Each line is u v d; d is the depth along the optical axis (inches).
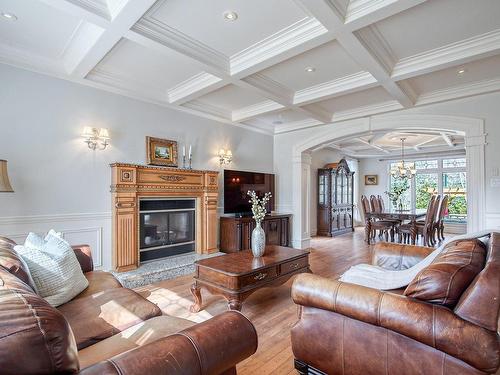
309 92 157.3
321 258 196.9
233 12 92.3
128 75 143.0
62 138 131.3
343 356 61.2
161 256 165.9
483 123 150.8
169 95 166.2
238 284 96.8
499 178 146.1
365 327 58.1
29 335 27.1
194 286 107.9
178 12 92.1
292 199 236.4
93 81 137.3
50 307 31.9
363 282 72.6
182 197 174.6
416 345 51.9
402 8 82.4
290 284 142.3
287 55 110.4
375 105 181.6
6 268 54.6
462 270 52.1
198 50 112.4
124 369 31.9
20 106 120.2
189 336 39.2
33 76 123.6
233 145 212.5
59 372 28.4
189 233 181.9
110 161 146.7
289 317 104.7
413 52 116.8
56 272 70.4
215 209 187.8
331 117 202.5
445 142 305.0
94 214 140.4
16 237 118.5
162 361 34.3
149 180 155.6
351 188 343.9
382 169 391.9
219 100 178.7
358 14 86.3
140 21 94.0
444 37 106.0
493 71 133.9
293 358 79.4
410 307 52.1
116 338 54.6
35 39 111.2
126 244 143.2
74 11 84.7
